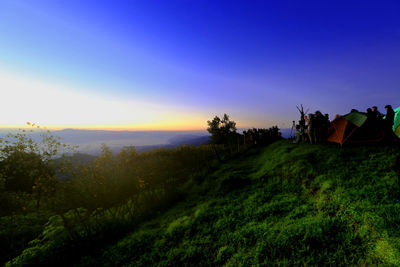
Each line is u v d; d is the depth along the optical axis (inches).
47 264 189.0
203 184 395.5
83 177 285.7
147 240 206.7
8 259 202.4
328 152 367.9
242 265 136.0
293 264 125.1
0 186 266.2
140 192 365.7
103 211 286.5
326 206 190.7
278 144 676.1
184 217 248.1
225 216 224.8
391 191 181.6
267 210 216.8
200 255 160.9
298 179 294.2
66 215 287.6
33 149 270.4
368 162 283.9
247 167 467.2
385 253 111.7
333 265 117.0
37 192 257.4
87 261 186.9
